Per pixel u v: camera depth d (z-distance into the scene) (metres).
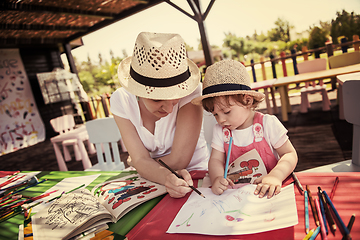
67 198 1.00
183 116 1.23
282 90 4.61
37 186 1.40
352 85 1.21
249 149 1.14
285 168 0.93
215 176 1.04
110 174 1.38
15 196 1.27
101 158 2.43
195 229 0.71
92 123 2.37
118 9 6.50
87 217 0.78
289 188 0.83
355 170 1.28
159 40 1.01
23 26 6.32
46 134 9.01
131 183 1.14
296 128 4.13
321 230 0.59
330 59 4.65
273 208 0.73
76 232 0.74
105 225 0.79
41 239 0.71
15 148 8.10
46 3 5.41
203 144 1.51
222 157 1.20
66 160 5.07
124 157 4.43
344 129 3.54
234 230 0.67
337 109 4.73
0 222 1.00
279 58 7.43
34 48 8.99
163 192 0.99
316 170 1.39
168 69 0.92
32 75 8.88
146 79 0.93
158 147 1.37
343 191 0.76
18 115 8.40
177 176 1.02
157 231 0.74
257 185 0.88
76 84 8.77
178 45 0.96
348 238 0.53
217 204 0.82
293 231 0.62
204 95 1.01
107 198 1.01
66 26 7.21
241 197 0.83
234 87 1.00
